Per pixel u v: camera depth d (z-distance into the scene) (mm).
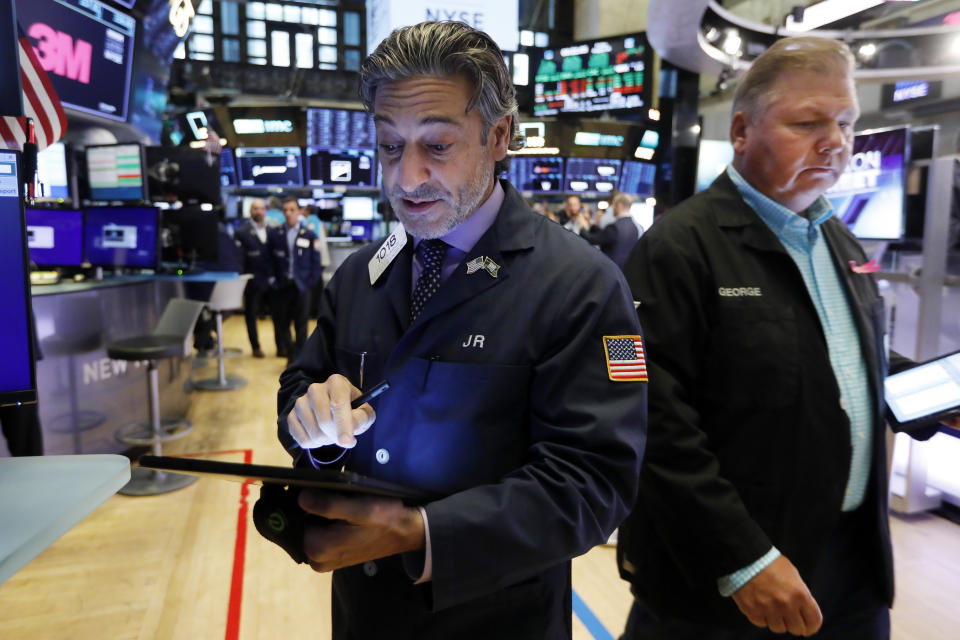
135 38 5031
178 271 4570
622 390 739
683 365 1042
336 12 12117
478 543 634
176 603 2131
